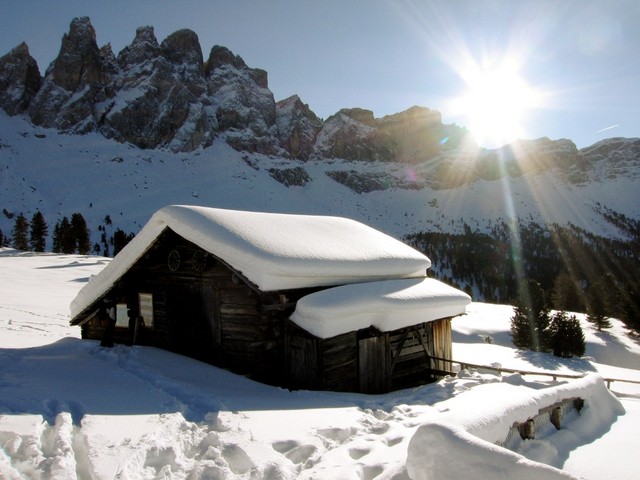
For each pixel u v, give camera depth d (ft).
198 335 39.68
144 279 44.70
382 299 36.58
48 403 22.91
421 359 43.45
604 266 427.74
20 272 128.88
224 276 37.96
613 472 17.88
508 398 20.80
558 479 12.96
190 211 37.24
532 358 92.79
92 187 624.18
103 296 45.11
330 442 19.93
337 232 46.73
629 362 108.78
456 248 580.30
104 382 28.58
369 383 38.19
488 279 418.51
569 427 22.62
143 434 19.31
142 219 551.18
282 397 29.07
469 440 14.69
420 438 15.43
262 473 16.11
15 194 535.60
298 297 37.06
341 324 34.12
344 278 39.73
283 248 36.01
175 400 25.04
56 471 15.52
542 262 468.75
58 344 43.06
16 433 18.39
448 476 14.40
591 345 118.32
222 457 17.51
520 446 19.11
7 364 32.78
